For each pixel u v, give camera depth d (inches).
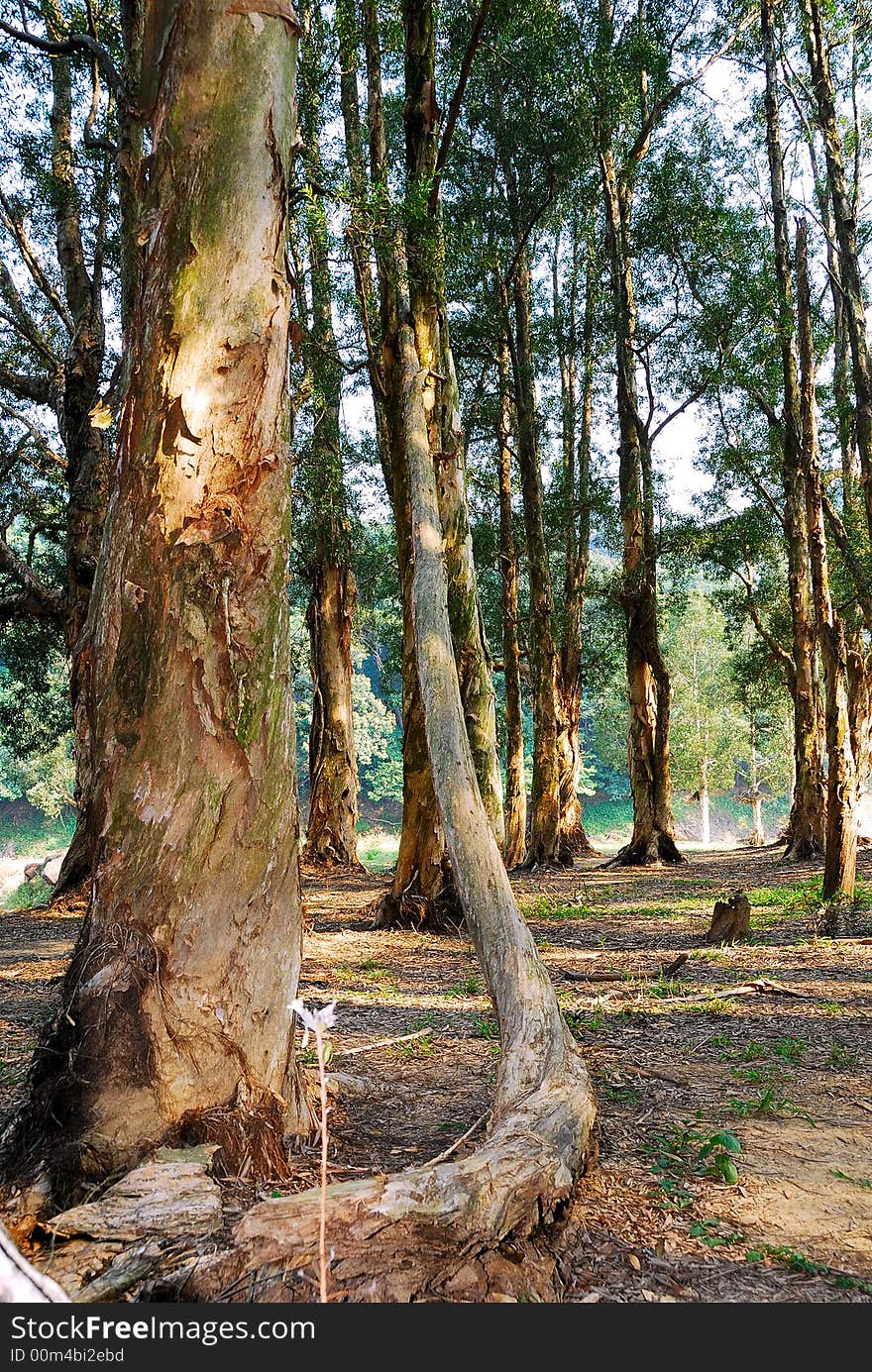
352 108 650.8
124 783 137.4
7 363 706.2
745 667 1175.0
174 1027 130.8
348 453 821.9
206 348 140.5
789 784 1926.7
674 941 415.8
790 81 613.9
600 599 1373.0
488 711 471.5
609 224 853.2
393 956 388.8
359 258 367.6
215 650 137.9
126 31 375.6
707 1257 116.4
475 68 673.6
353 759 912.3
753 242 822.5
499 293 853.8
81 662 542.3
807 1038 236.1
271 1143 132.8
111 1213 106.7
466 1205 107.8
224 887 136.4
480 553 1090.7
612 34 705.0
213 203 141.7
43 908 544.7
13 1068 202.2
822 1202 133.7
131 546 141.4
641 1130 164.6
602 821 2588.6
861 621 943.0
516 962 175.2
